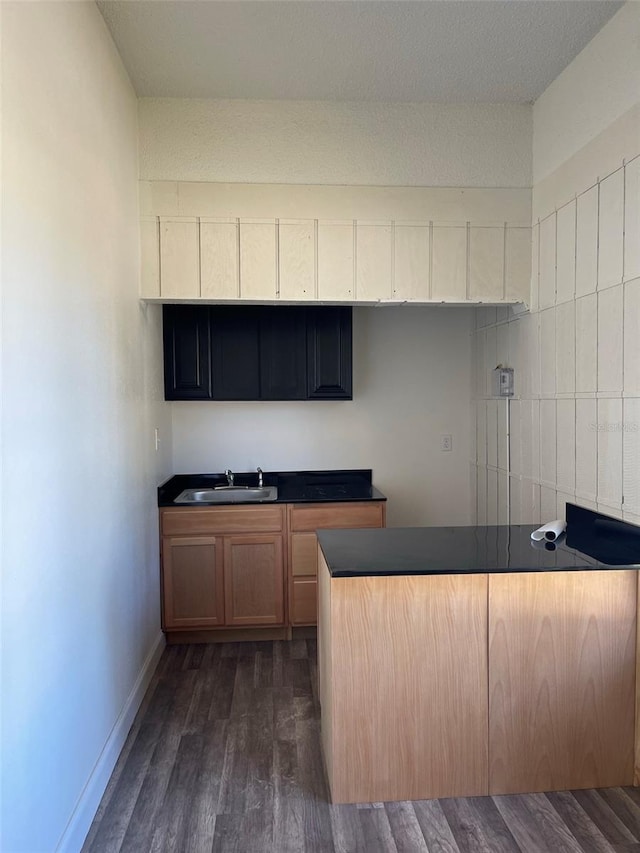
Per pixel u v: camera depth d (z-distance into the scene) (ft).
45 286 4.85
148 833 5.66
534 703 6.15
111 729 6.69
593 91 7.26
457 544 6.91
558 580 6.09
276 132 8.78
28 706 4.38
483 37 7.15
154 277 8.67
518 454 9.70
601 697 6.23
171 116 8.65
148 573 8.95
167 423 10.92
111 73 7.07
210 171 8.71
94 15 6.36
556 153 8.27
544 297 8.70
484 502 11.37
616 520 6.77
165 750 7.01
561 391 8.18
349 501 10.09
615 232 6.84
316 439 11.93
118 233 7.38
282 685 8.63
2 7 4.09
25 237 4.45
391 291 8.99
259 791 6.27
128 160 7.97
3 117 4.09
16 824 4.15
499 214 9.07
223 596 9.97
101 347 6.51
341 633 5.91
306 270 8.87
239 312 10.74
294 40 7.18
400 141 8.92
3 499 4.00
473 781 6.15
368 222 8.93
